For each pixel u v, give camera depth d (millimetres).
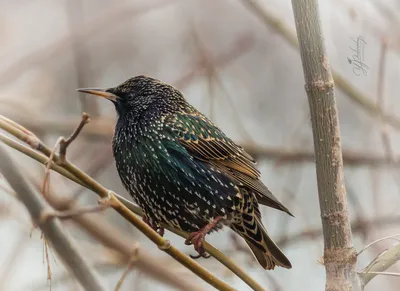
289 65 14367
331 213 6547
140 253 9391
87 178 6055
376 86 12578
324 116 6531
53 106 12766
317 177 6602
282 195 12375
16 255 8547
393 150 12453
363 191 12758
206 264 10672
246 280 7156
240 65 14242
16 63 12391
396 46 11719
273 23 12430
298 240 11445
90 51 13406
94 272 6457
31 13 13195
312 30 6500
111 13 13039
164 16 14125
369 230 10945
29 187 6336
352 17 11828
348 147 13250
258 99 14266
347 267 6508
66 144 5953
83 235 10148
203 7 14109
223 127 14055
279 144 14070
